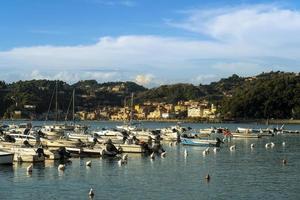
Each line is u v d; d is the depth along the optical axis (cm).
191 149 10281
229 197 4828
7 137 9312
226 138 14725
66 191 5062
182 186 5388
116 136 11469
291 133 19188
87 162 6981
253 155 9081
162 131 14112
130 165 7175
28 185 5384
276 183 5647
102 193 4969
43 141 9244
